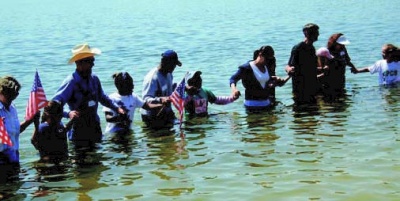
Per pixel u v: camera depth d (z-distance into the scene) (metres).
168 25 42.28
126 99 12.29
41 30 42.94
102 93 11.79
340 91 15.42
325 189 8.65
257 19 43.78
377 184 8.73
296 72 14.45
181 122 12.43
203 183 9.16
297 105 14.23
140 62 23.89
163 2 86.88
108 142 11.61
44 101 10.59
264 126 12.41
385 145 10.57
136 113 14.02
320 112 13.38
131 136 12.01
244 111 13.89
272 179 9.17
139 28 40.94
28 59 25.89
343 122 12.35
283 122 12.65
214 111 14.02
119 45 30.47
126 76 12.20
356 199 8.23
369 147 10.51
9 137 9.68
